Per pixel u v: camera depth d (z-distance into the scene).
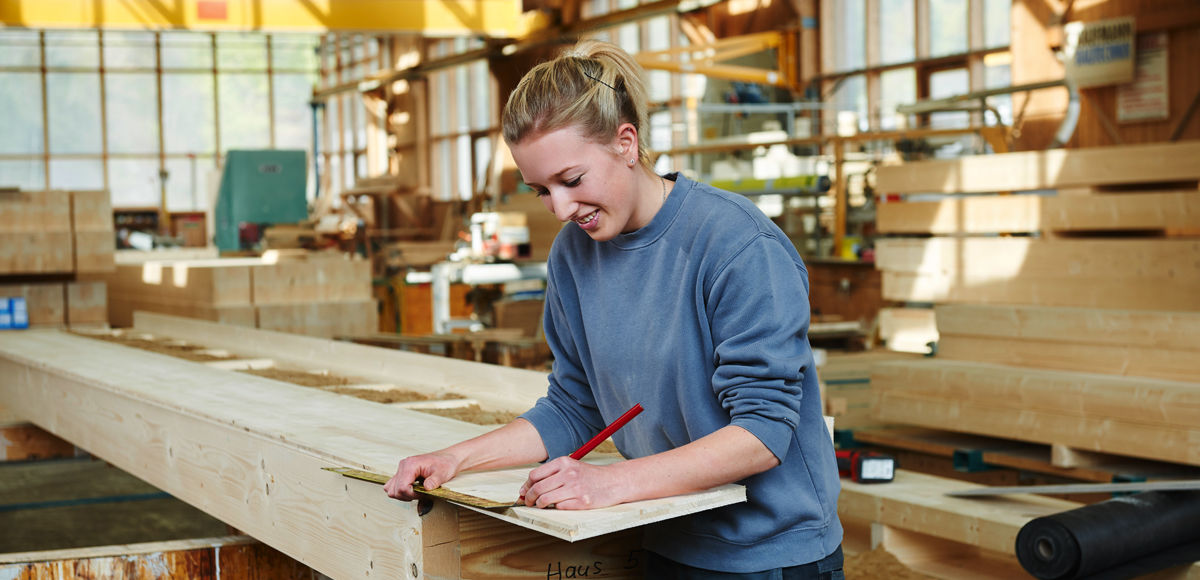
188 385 2.66
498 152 17.16
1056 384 3.20
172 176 23.86
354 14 12.04
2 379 3.83
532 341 5.87
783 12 12.43
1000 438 3.65
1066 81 6.16
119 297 7.12
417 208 21.11
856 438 3.87
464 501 1.27
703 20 13.62
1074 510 2.28
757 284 1.27
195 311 5.98
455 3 12.48
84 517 5.13
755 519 1.35
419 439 1.83
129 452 2.63
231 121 24.20
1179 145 4.02
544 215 10.30
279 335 3.85
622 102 1.30
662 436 1.44
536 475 1.22
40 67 23.00
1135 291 3.98
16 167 23.00
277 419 2.07
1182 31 7.58
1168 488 2.37
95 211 5.69
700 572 1.40
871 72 11.64
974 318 3.70
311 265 5.96
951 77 10.90
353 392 2.75
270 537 1.92
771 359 1.25
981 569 2.72
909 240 4.85
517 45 14.44
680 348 1.35
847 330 6.06
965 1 10.73
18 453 3.82
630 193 1.32
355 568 1.61
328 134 24.92
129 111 23.56
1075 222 4.30
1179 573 2.25
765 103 11.14
